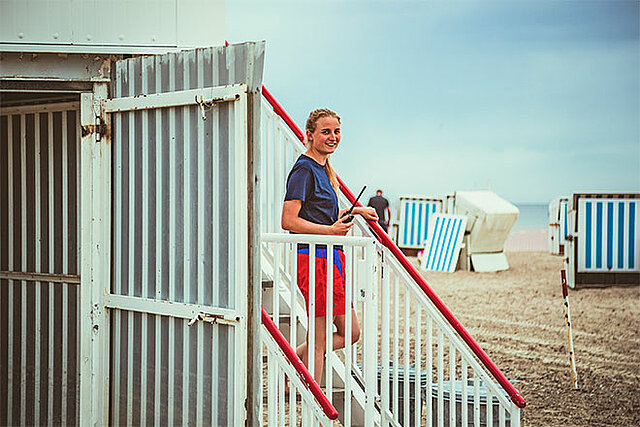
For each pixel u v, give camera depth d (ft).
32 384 17.69
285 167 18.84
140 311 14.66
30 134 17.81
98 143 15.12
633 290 48.03
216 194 13.70
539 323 44.19
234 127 13.42
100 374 15.20
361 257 18.31
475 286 52.11
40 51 14.67
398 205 57.88
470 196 56.39
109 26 14.82
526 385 31.86
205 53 13.82
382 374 16.88
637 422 26.58
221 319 13.55
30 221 17.90
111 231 15.19
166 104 14.20
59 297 17.42
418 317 16.81
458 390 17.84
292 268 15.40
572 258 48.03
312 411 14.11
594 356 37.81
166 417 14.44
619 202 47.24
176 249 14.26
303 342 17.51
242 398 13.37
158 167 14.48
